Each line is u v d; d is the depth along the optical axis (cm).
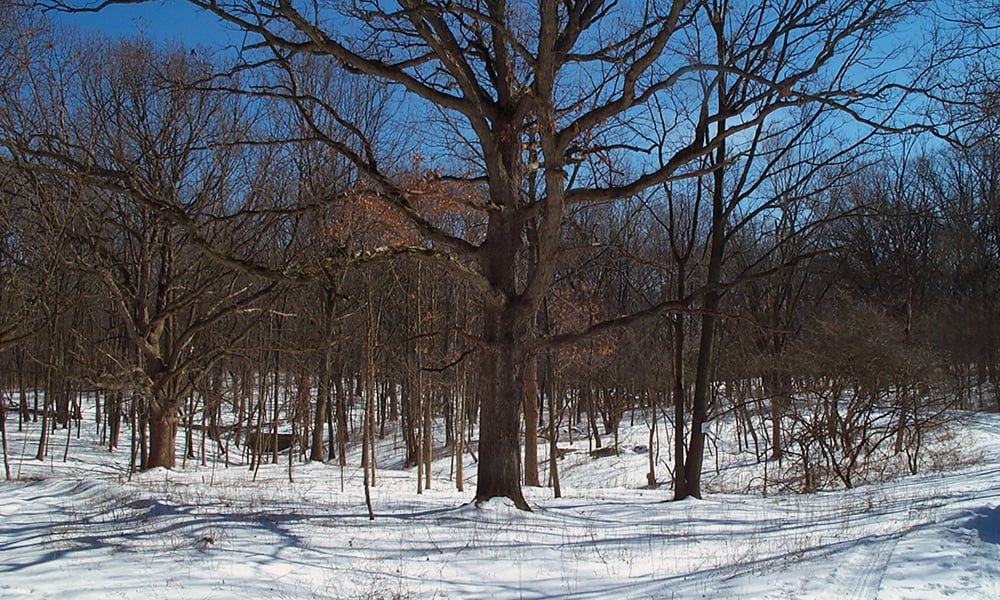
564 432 3794
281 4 977
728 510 1248
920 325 2916
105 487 1458
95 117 1947
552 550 867
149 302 2402
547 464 3038
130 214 2117
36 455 2580
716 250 1575
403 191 1122
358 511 1135
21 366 3300
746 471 2358
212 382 3409
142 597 658
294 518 1039
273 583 715
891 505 1145
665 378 2964
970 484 1340
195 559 787
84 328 3225
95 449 2947
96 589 678
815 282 3747
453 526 982
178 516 1056
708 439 2917
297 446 3703
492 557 829
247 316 2789
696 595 630
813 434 1961
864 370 1912
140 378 2122
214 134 2128
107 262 2148
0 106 1745
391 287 2661
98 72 2036
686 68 1070
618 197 1160
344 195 1124
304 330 2830
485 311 1183
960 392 2075
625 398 3266
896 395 1967
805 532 945
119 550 834
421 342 2005
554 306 2095
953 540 727
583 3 1120
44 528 1014
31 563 778
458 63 1153
